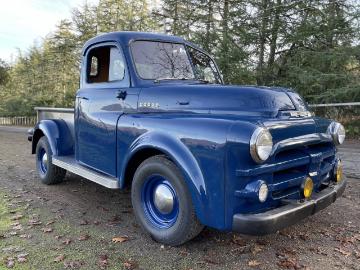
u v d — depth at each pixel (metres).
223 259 3.20
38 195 5.12
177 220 3.27
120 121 3.85
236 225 2.83
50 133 5.38
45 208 4.55
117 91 4.07
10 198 4.95
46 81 38.41
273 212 2.88
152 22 23.45
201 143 2.99
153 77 4.05
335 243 3.56
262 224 2.78
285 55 14.09
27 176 6.34
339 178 3.77
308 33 13.01
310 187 3.20
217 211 2.90
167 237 3.37
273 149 2.86
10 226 3.92
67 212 4.41
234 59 13.92
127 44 4.09
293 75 12.77
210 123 3.02
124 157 3.76
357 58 12.09
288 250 3.39
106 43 4.31
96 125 4.27
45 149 5.58
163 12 19.00
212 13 15.85
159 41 4.32
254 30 14.44
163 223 3.49
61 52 32.66
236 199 2.83
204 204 2.96
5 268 3.00
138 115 3.74
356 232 3.84
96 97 4.35
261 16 14.19
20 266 3.04
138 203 3.62
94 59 4.54
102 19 28.55
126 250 3.36
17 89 43.47
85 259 3.18
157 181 3.50
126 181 3.88
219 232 3.74
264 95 3.23
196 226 3.20
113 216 4.27
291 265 3.10
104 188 5.51
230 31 14.62
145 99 3.79
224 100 3.33
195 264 3.11
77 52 29.50
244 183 2.80
